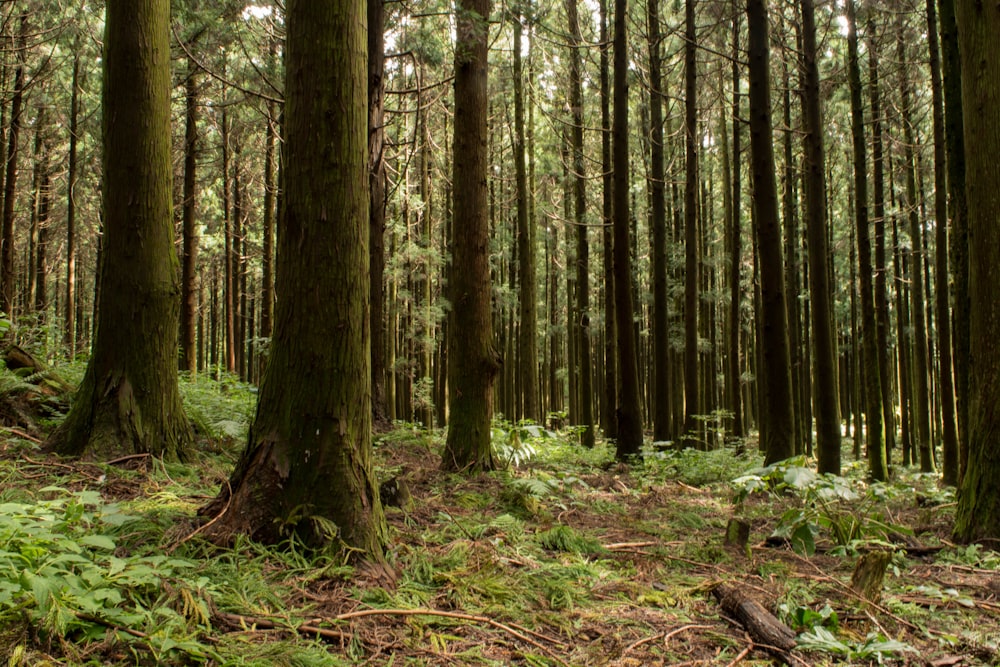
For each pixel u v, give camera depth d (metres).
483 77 7.34
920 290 15.46
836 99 17.25
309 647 2.60
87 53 15.21
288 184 3.77
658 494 7.13
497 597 3.42
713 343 18.92
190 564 2.96
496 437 8.20
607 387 13.02
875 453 11.32
